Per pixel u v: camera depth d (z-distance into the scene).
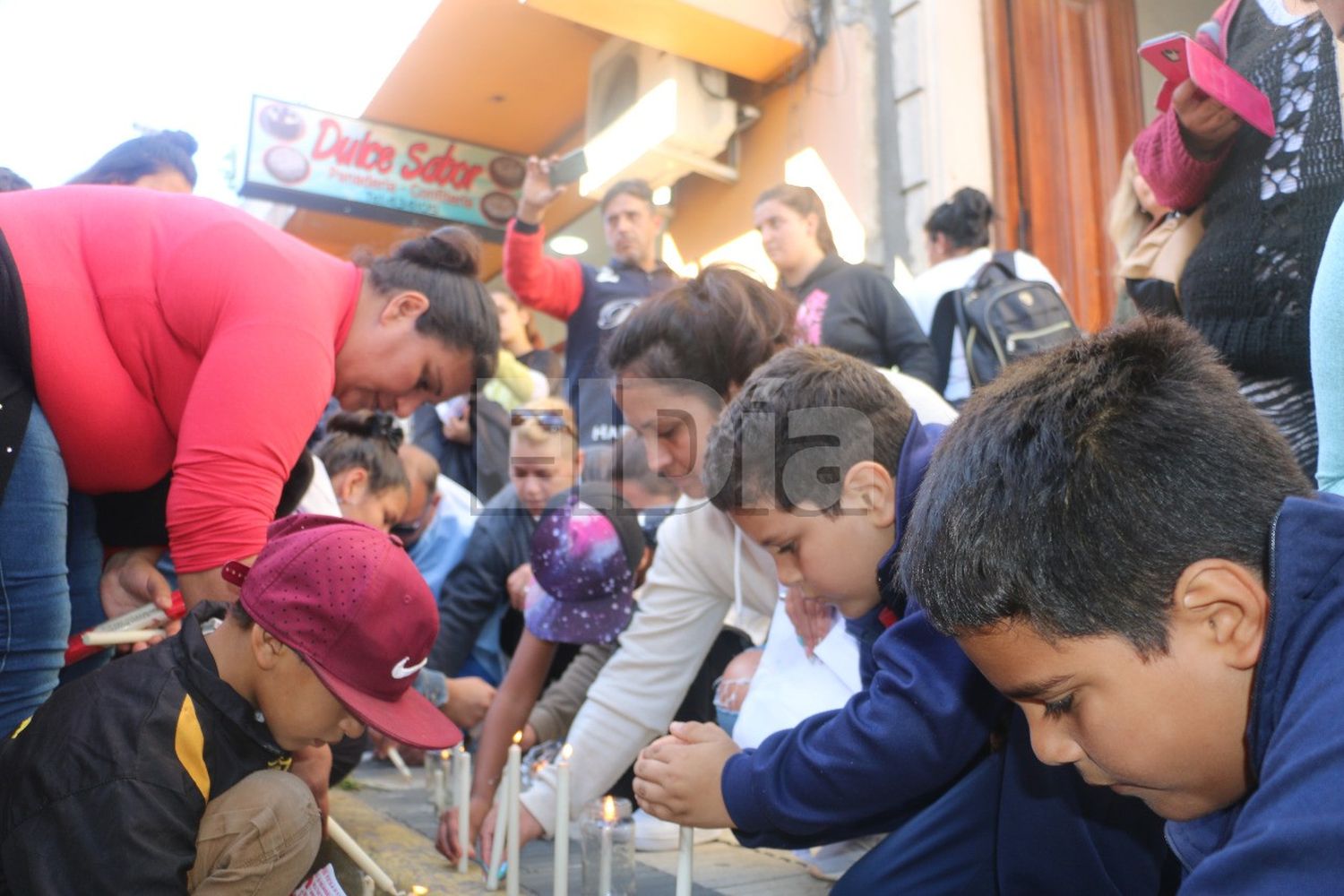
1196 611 0.70
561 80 5.30
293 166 5.54
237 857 1.17
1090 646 0.72
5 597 1.27
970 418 0.82
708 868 1.76
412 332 1.57
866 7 3.94
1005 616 0.74
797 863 1.78
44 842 1.07
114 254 1.36
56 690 1.20
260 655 1.20
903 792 1.15
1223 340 1.61
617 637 1.99
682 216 4.79
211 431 1.32
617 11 3.85
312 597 1.20
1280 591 0.69
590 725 1.81
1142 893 1.16
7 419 1.27
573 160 2.99
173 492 1.33
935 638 1.12
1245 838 0.65
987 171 3.77
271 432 1.34
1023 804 1.13
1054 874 1.14
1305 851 0.60
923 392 1.63
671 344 1.49
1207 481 0.71
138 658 1.21
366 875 1.60
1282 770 0.64
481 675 2.81
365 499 2.32
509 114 5.70
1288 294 1.52
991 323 2.42
